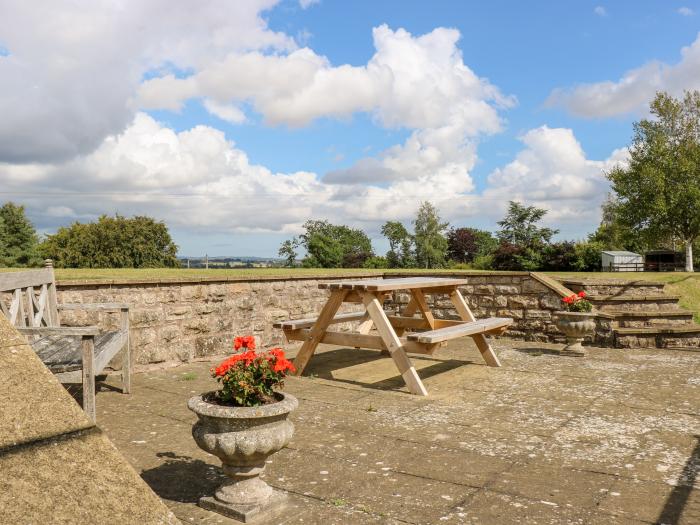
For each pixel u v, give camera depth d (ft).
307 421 14.52
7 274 14.58
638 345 27.45
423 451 12.13
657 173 104.63
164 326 21.76
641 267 101.14
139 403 16.21
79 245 131.75
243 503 8.98
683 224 106.63
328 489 9.97
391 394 17.80
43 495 4.17
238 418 8.64
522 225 212.64
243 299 25.08
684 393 17.84
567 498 9.61
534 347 27.58
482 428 13.93
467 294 31.55
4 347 5.26
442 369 22.22
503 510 9.11
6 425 4.51
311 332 20.52
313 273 30.19
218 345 23.89
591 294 30.22
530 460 11.58
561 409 15.87
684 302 32.53
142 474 10.67
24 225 153.69
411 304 26.21
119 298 20.43
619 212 112.88
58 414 4.84
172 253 139.23
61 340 16.10
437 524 8.59
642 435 13.35
